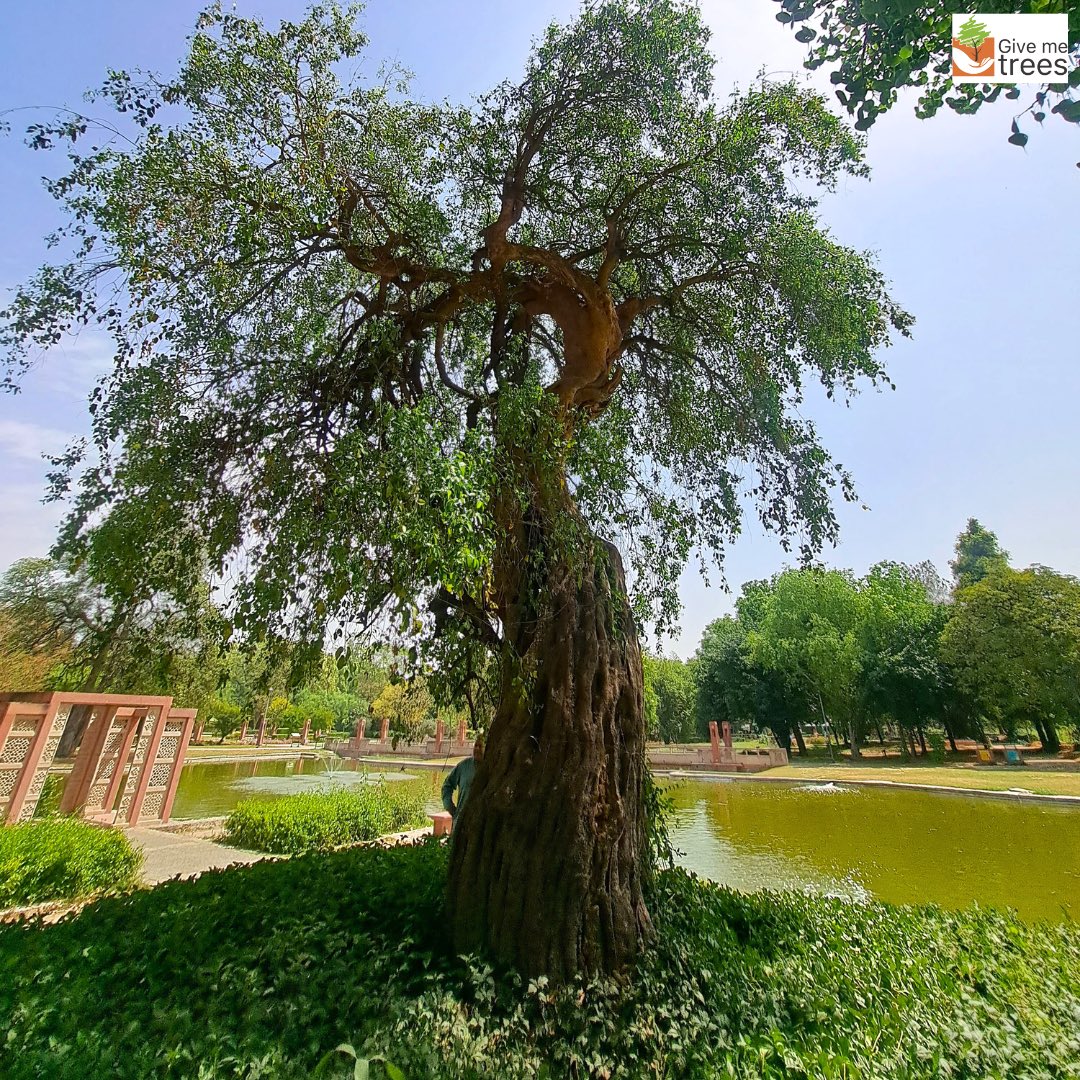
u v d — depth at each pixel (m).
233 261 5.18
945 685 29.08
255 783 23.31
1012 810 15.31
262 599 3.88
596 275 6.89
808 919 5.09
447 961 4.02
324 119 4.91
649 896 4.74
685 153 6.20
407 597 3.35
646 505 6.60
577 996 3.63
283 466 4.82
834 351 6.45
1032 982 4.08
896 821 14.78
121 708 11.46
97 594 5.29
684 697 39.69
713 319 7.26
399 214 6.08
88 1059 2.53
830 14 3.33
